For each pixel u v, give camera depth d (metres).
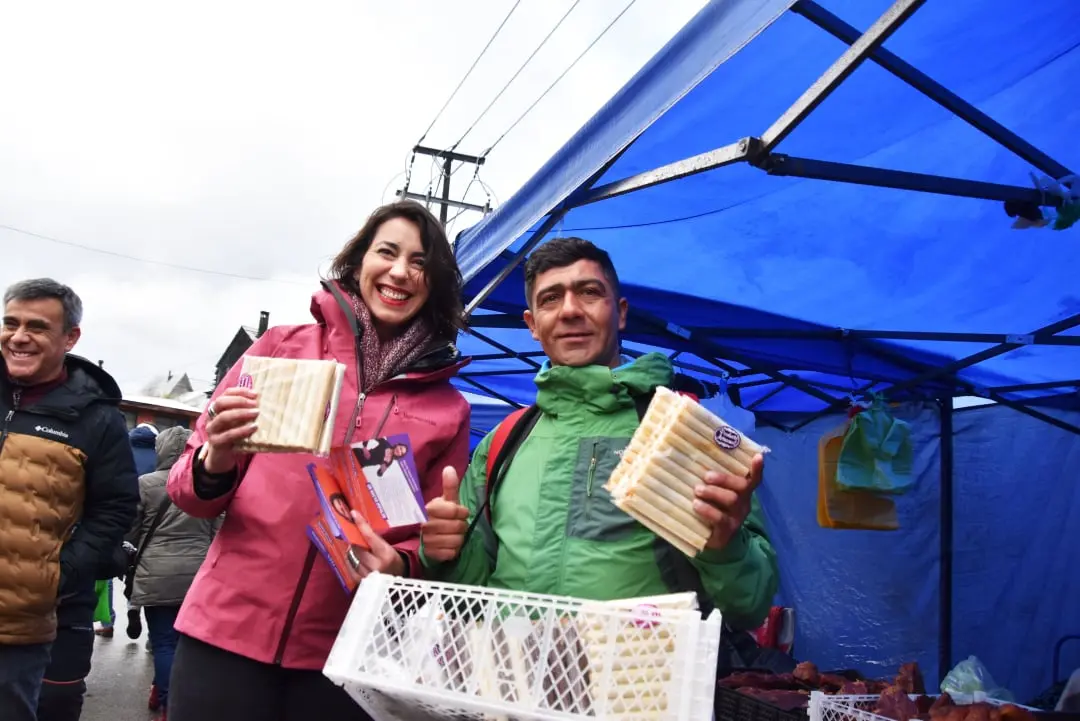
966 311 4.04
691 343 4.77
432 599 1.35
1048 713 2.84
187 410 18.98
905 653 5.50
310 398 1.61
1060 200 2.53
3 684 2.69
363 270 2.11
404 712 1.36
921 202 3.02
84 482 2.96
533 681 1.22
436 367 2.09
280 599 1.86
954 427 5.57
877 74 2.34
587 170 2.58
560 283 1.90
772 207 3.20
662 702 1.17
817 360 4.91
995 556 5.21
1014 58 2.23
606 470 1.73
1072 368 4.61
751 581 1.57
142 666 6.62
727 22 1.94
